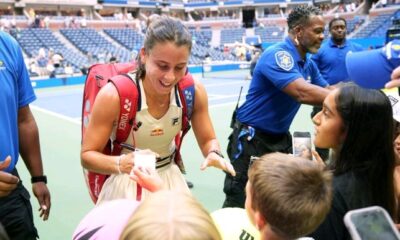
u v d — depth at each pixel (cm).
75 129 759
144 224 77
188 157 558
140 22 3259
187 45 151
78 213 378
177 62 151
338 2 3653
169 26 149
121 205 125
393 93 214
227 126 763
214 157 182
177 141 192
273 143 271
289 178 110
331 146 156
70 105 1073
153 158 154
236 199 274
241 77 1772
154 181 146
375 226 91
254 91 268
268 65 247
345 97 148
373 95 145
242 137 271
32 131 195
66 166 524
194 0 4000
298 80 238
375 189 146
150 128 170
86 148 168
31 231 184
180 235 74
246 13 4041
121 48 2659
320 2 3772
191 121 196
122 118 165
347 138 147
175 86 172
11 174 163
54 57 1906
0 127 166
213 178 470
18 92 184
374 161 146
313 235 137
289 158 119
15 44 182
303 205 107
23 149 195
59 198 414
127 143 174
